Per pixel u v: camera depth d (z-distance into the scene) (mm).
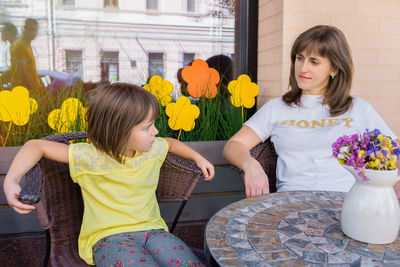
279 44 2211
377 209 855
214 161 2115
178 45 2652
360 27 2297
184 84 2590
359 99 1707
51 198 1274
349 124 1623
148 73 2631
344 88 1633
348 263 772
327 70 1599
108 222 1218
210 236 898
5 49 2393
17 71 2424
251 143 1719
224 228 948
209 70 2348
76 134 1420
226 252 815
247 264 762
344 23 2268
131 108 1169
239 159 1501
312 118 1668
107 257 1072
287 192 1269
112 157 1242
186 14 2645
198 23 2660
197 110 2121
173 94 2479
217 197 2191
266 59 2420
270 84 2365
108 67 2578
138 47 2611
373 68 2355
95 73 2559
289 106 1722
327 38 1544
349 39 2289
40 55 2455
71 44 2504
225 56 2660
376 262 777
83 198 1295
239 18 2590
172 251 1104
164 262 1084
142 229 1226
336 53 1551
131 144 1220
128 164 1274
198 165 1409
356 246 854
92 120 1215
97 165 1249
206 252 853
